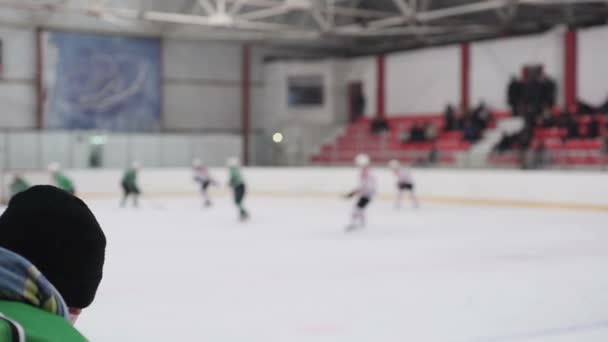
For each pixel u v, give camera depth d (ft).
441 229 40.68
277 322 17.58
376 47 89.81
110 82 82.28
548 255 29.91
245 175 72.69
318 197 69.62
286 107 90.99
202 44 87.92
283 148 88.48
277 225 43.37
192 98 87.81
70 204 2.36
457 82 82.43
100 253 2.40
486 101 80.18
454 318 18.08
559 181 54.60
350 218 47.93
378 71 88.58
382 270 25.94
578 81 72.69
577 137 66.49
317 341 15.76
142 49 84.07
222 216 49.62
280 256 29.68
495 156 62.54
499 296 21.02
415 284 23.04
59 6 67.72
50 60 79.00
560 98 74.08
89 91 81.20
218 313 18.66
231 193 72.38
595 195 52.44
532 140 66.85
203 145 79.61
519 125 73.87
